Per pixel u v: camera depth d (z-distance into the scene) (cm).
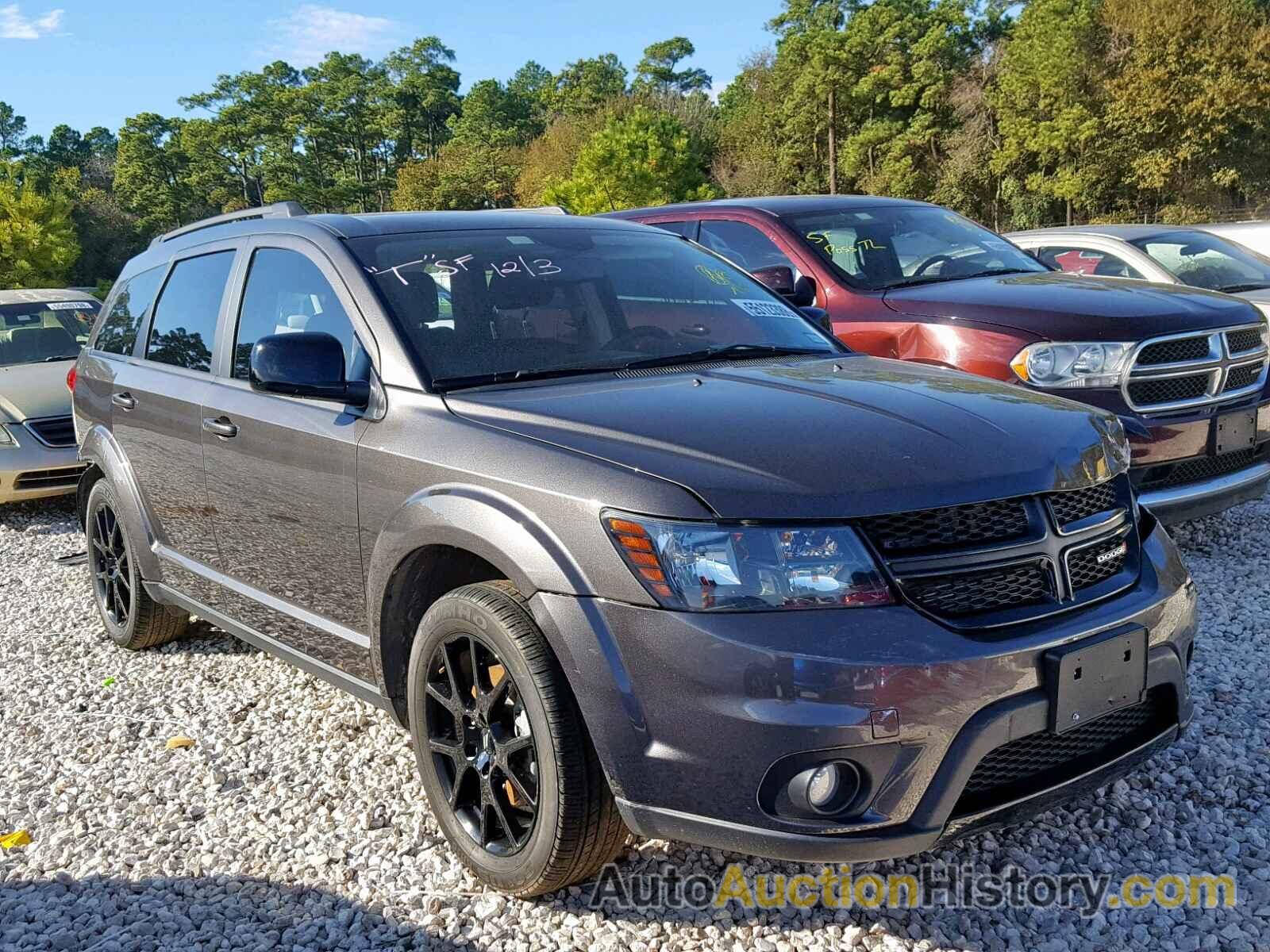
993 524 254
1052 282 584
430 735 302
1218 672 417
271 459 357
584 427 277
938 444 262
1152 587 278
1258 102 4584
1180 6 4669
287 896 301
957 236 667
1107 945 267
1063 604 258
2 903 307
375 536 314
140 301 488
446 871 307
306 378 316
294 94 17212
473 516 275
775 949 267
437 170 12050
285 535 359
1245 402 525
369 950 275
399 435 307
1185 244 830
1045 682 247
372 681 336
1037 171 5706
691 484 246
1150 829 316
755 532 239
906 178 6712
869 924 276
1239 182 4841
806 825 235
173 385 423
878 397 296
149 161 16475
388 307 334
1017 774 257
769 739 232
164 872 318
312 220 387
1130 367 496
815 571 237
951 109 6781
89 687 468
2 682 481
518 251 377
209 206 16512
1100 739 270
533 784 274
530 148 10131
